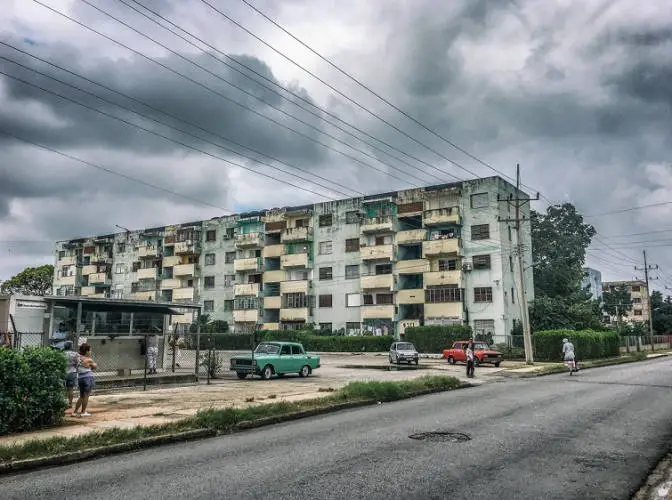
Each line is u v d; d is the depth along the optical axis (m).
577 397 15.94
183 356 33.69
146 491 6.36
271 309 60.75
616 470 7.40
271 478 6.83
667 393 17.05
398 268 52.53
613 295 86.50
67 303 18.67
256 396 15.72
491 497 6.09
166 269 70.50
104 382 17.92
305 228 58.59
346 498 5.99
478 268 48.50
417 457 7.96
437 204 51.62
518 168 34.28
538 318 49.03
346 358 43.84
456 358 36.06
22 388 10.13
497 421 11.40
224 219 66.69
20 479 7.13
